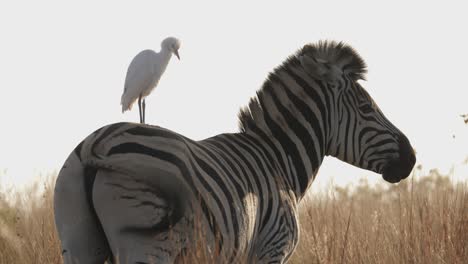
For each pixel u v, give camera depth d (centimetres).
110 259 1197
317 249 1641
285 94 1505
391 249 1836
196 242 1189
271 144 1470
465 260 1738
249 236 1310
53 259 1781
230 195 1262
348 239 1808
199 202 1201
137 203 1157
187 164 1206
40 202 2403
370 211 2317
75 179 1173
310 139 1507
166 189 1173
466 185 2047
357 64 1572
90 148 1170
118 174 1161
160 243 1166
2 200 2364
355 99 1551
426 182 2430
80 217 1173
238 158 1380
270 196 1384
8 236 2008
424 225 1822
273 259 1382
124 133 1183
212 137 1418
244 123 1476
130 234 1156
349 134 1547
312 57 1521
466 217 1819
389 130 1565
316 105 1517
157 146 1190
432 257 1747
